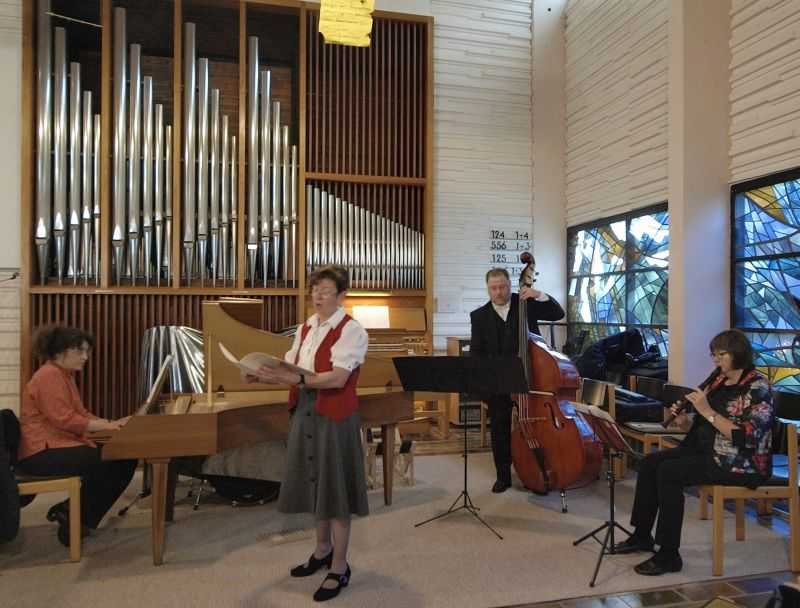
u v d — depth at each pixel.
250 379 2.53
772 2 4.22
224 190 5.56
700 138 4.65
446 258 6.44
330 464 2.48
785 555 3.01
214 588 2.62
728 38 4.66
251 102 5.63
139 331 5.45
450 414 6.14
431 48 6.24
